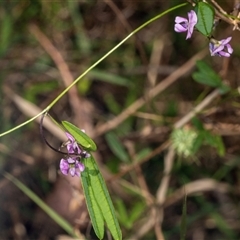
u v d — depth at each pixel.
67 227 0.51
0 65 0.61
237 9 0.42
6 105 0.59
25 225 0.58
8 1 0.61
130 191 0.57
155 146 0.59
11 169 0.58
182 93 0.61
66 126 0.38
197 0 0.39
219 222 0.57
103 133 0.59
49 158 0.59
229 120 0.54
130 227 0.53
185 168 0.59
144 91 0.60
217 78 0.50
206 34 0.38
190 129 0.54
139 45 0.60
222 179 0.59
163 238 0.54
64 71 0.60
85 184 0.39
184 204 0.43
